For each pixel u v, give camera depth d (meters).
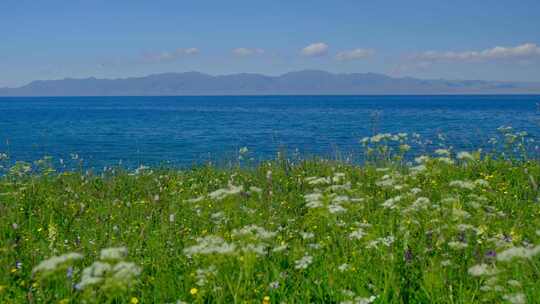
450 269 6.52
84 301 5.41
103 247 8.09
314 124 94.12
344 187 11.16
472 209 9.67
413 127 78.00
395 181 12.33
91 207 12.54
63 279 5.99
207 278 6.24
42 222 10.60
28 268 7.03
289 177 16.92
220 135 71.06
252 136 68.06
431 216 8.27
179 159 41.78
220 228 9.10
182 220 10.38
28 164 18.11
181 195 13.94
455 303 5.77
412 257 6.76
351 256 7.27
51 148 52.81
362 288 6.18
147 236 8.70
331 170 17.72
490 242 7.36
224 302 5.90
